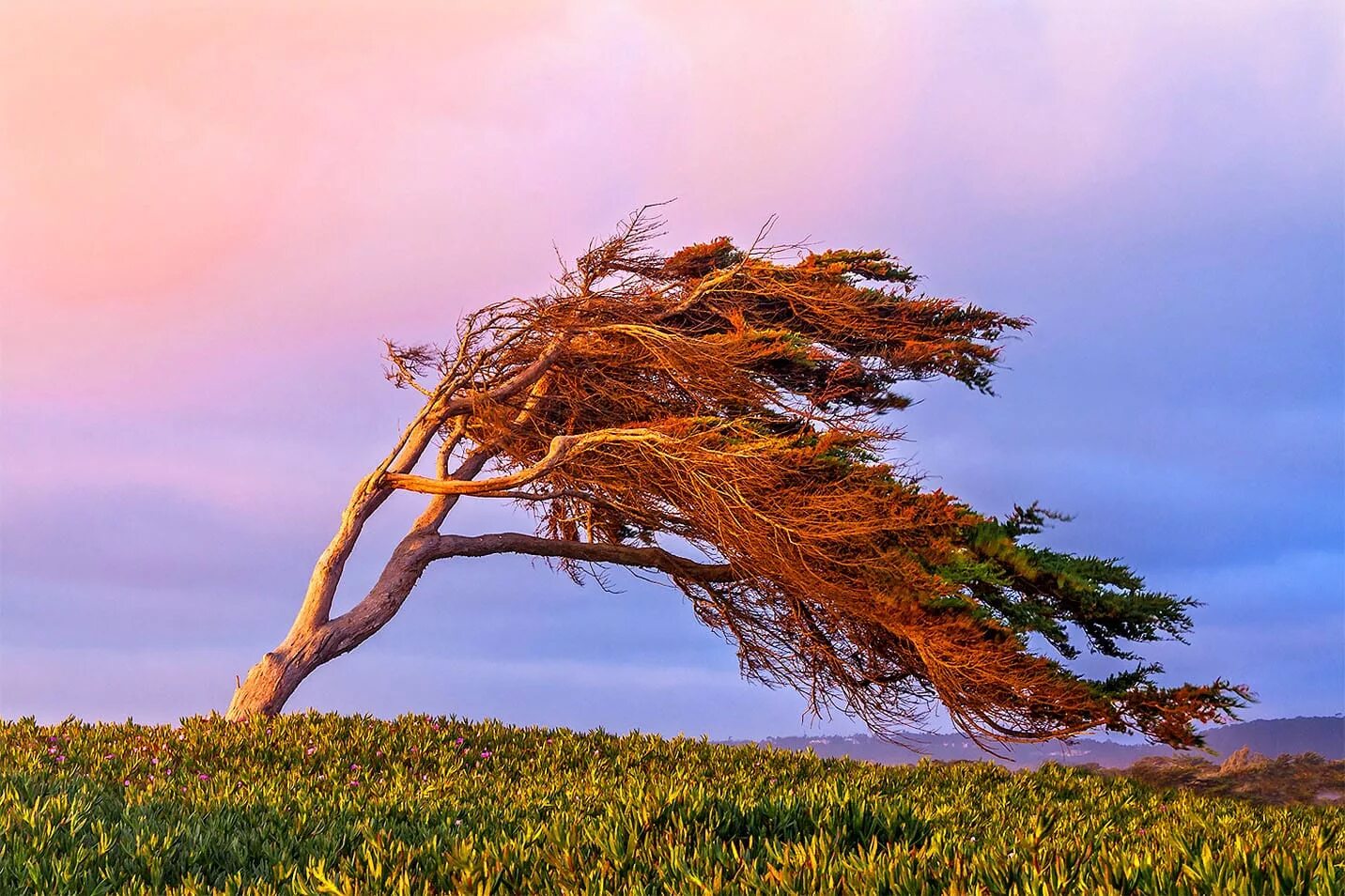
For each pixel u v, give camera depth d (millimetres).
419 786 9312
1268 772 13617
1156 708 11430
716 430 14219
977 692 12727
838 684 15508
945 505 12875
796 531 13336
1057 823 7734
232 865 5391
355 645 15891
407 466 17062
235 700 14734
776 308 17047
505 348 16875
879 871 4242
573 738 12289
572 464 15836
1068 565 12641
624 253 16906
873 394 16562
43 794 6988
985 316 16156
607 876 4613
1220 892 3689
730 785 9992
